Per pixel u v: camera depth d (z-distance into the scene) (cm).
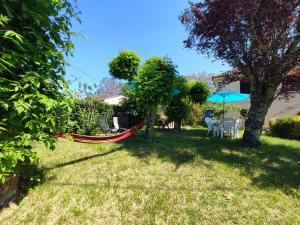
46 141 337
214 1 746
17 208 330
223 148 768
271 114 1587
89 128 1115
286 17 697
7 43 286
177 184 436
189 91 1406
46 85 319
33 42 319
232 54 801
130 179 455
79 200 359
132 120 1302
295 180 475
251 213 335
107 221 304
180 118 1297
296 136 1111
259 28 746
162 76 805
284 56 731
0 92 263
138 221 306
